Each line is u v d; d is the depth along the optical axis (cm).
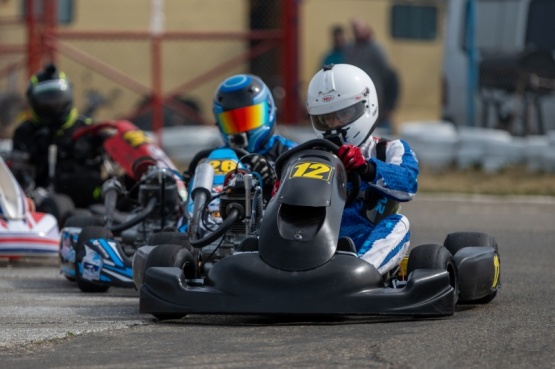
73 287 2530
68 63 5431
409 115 5866
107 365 1513
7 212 2852
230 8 5459
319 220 1847
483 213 4094
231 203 2069
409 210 4197
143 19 5406
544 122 5631
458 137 5362
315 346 1609
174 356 1560
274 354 1559
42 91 3447
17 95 5466
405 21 5819
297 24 5334
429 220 3891
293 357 1535
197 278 2039
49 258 3170
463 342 1636
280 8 5391
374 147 2106
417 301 1762
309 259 1784
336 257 1797
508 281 2509
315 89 2073
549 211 4150
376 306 1745
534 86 5594
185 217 2395
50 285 2562
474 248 2044
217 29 5453
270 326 1803
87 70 5469
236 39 5347
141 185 2569
